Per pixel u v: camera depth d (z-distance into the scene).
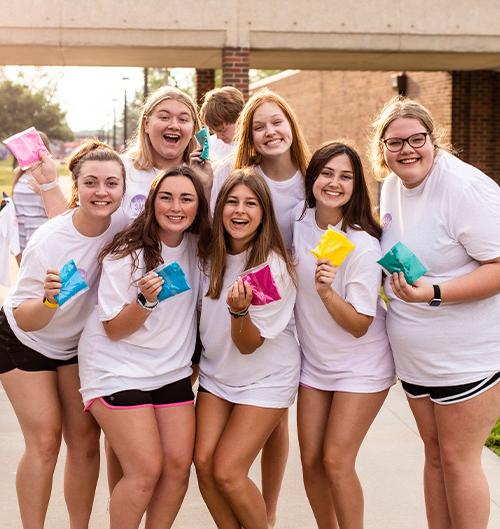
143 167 4.11
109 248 3.58
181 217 3.54
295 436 5.59
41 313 3.51
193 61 14.48
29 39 12.21
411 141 3.44
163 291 3.39
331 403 3.82
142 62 14.66
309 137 27.16
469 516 3.52
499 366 3.50
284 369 3.71
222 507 3.68
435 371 3.53
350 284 3.60
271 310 3.53
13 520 4.29
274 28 12.73
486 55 13.66
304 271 3.72
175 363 3.60
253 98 4.02
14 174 6.21
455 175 3.44
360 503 3.73
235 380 3.69
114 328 3.49
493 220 3.38
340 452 3.67
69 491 3.90
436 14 13.09
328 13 12.84
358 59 14.41
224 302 3.64
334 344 3.72
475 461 3.54
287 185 4.04
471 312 3.48
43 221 6.15
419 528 4.29
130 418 3.47
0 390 6.60
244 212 3.55
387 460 5.22
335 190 3.62
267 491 4.30
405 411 6.20
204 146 4.20
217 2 12.52
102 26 12.32
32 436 3.68
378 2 12.93
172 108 4.02
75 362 3.83
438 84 17.11
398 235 3.58
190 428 3.60
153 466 3.46
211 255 3.66
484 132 16.42
